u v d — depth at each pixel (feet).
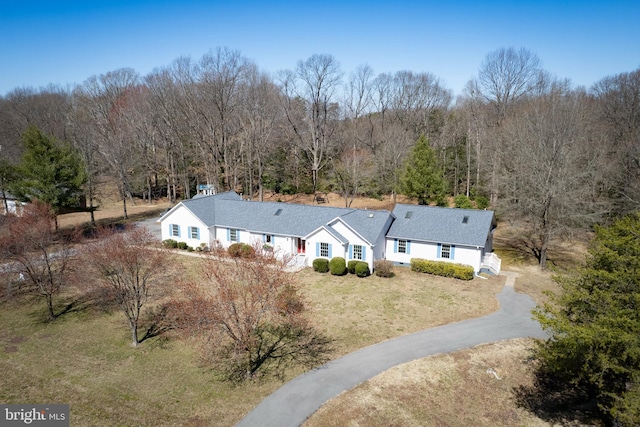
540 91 196.13
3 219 101.81
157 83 195.72
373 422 49.16
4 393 53.67
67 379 57.26
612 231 47.60
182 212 122.01
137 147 203.72
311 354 64.64
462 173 200.54
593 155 128.88
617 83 178.70
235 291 57.47
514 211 124.57
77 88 257.34
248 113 189.67
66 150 132.26
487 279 98.68
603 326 42.24
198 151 208.33
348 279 98.12
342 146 211.82
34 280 78.89
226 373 59.31
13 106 245.45
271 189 214.69
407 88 218.59
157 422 48.57
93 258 68.74
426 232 106.22
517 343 68.28
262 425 48.34
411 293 89.45
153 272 70.90
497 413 51.80
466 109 211.41
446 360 62.95
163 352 64.95
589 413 52.11
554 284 95.96
